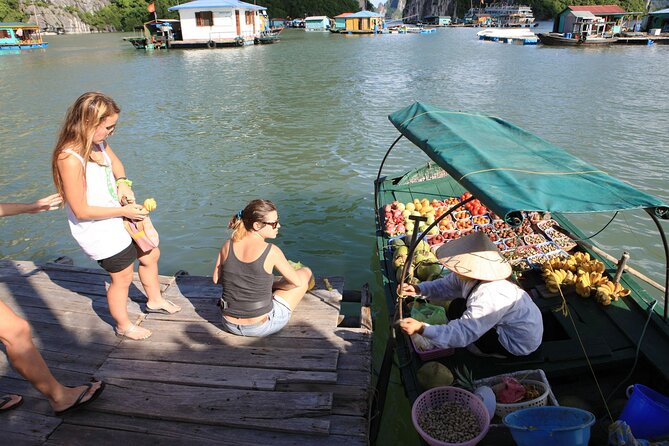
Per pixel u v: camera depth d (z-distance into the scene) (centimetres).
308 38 6819
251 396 361
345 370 389
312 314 460
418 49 4809
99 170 350
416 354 454
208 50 4959
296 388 371
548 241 673
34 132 1661
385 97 2216
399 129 609
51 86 2705
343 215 954
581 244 645
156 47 5206
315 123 1731
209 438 332
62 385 348
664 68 2994
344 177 1168
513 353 420
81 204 333
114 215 353
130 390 369
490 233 702
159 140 1529
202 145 1462
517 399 377
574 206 327
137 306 478
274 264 398
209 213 973
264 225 380
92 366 397
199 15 5156
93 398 355
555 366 425
